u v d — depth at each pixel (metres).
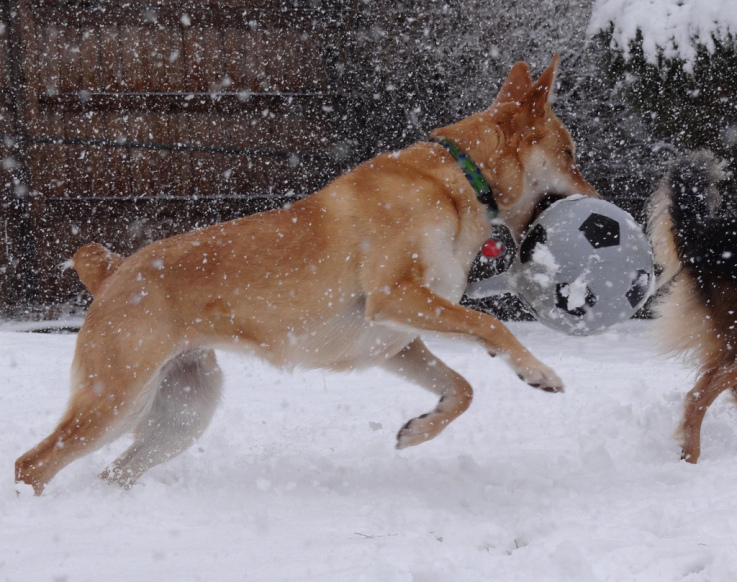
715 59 8.00
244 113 11.06
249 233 3.59
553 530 2.57
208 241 3.59
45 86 10.86
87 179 10.98
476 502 3.03
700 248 4.14
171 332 3.51
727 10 7.98
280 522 2.79
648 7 8.29
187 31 10.98
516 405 5.07
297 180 11.13
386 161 3.66
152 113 11.01
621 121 9.71
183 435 3.83
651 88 8.32
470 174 3.63
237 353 3.65
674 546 2.26
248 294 3.50
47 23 10.79
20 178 10.85
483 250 3.69
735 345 3.93
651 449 3.85
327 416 4.97
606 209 3.49
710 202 4.26
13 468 3.57
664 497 2.88
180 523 2.78
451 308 3.39
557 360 7.06
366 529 2.66
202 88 11.04
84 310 10.80
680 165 4.32
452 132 3.71
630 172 9.84
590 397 5.17
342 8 10.81
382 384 6.06
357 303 3.58
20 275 10.92
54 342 7.80
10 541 2.56
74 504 3.01
